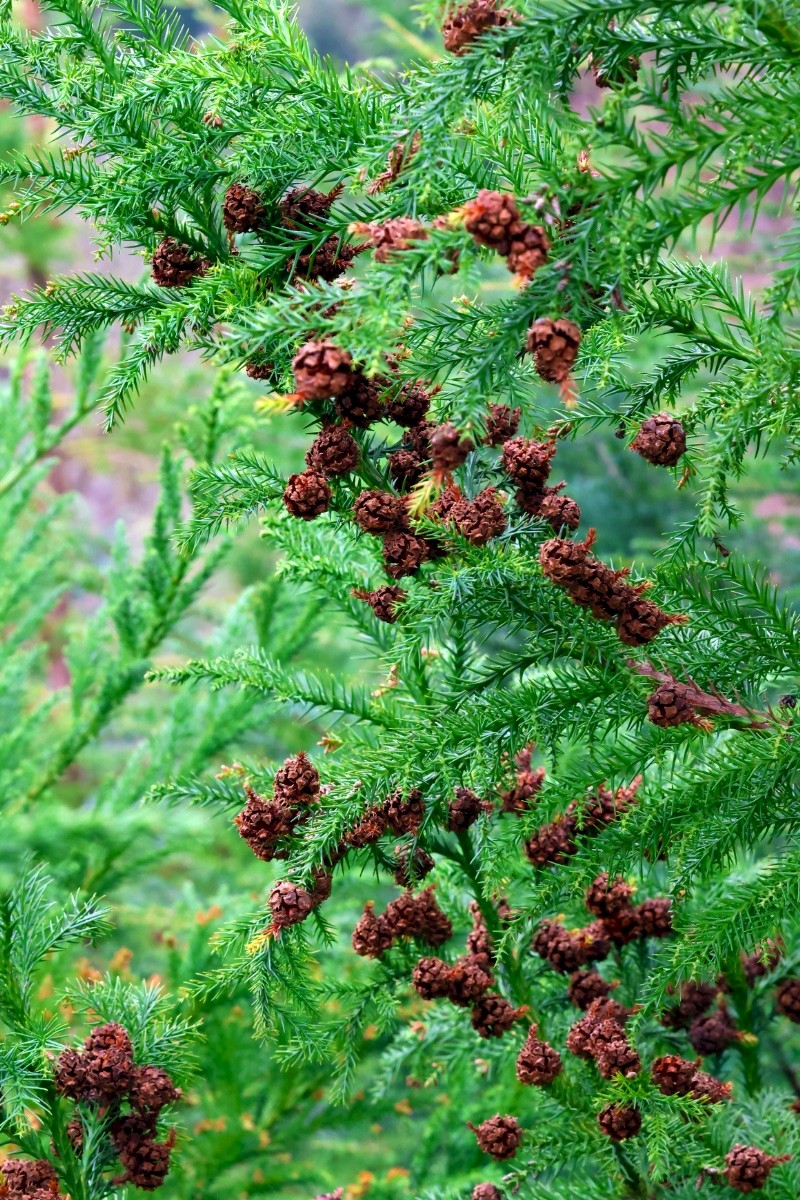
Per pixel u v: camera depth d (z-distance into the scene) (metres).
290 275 1.01
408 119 0.95
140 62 1.03
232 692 1.53
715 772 0.98
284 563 1.14
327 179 1.04
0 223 1.02
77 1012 1.10
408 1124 1.52
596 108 0.92
